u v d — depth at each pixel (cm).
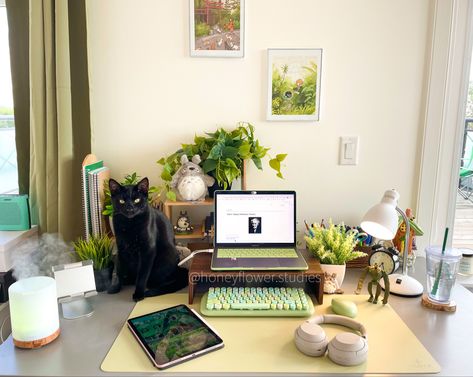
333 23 134
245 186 136
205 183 129
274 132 141
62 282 100
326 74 137
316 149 142
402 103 139
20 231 129
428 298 104
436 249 109
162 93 137
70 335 89
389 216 103
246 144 128
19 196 129
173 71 136
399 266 129
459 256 103
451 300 105
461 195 150
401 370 77
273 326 94
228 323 95
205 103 138
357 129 141
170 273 117
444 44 133
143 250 108
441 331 92
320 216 146
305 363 79
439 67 134
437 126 138
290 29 134
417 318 98
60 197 128
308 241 120
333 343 80
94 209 122
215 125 140
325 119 140
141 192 106
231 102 138
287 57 135
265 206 120
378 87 138
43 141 129
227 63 136
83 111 134
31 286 86
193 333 88
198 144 132
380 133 141
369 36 135
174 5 132
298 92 137
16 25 130
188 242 143
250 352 83
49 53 124
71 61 131
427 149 140
